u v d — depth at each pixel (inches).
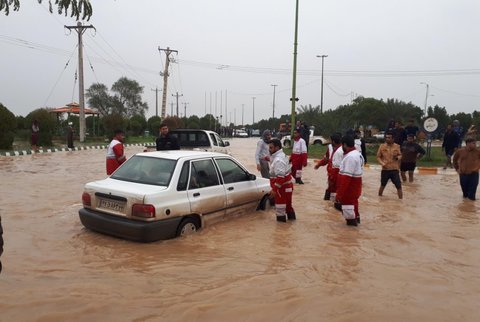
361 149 575.5
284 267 206.4
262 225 290.0
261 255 224.5
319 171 658.8
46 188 433.4
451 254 236.7
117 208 243.1
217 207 279.3
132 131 2258.9
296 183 510.9
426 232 285.1
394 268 208.8
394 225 303.7
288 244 246.1
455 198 432.5
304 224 296.5
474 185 423.5
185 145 543.2
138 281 184.7
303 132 944.9
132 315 152.1
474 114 2359.7
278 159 298.0
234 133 3046.3
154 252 225.1
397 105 2178.9
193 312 154.8
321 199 402.0
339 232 277.6
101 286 178.4
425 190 482.0
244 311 156.9
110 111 3339.1
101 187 249.9
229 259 216.5
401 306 164.9
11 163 697.6
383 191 468.4
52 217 300.7
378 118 2073.1
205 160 281.1
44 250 226.8
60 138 1520.7
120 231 237.5
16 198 374.6
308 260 218.1
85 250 227.1
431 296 175.6
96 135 1797.5
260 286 180.9
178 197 249.6
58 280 185.2
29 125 1355.8
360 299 170.1
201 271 198.4
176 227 247.0
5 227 271.9
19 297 165.6
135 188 245.0
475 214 352.2
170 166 260.2
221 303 163.2
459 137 705.0
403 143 551.8
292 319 152.1
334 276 195.6
